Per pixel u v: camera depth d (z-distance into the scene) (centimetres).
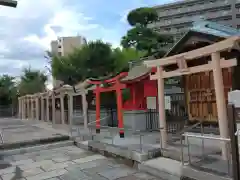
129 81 903
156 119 1038
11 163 729
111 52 1830
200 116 687
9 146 905
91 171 609
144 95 996
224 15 3931
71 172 611
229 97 434
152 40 2181
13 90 3309
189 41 623
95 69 1767
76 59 1811
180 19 4362
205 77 671
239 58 559
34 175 605
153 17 2555
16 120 2347
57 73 1866
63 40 3791
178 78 1134
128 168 619
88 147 870
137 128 990
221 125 489
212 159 500
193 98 712
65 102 1762
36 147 916
